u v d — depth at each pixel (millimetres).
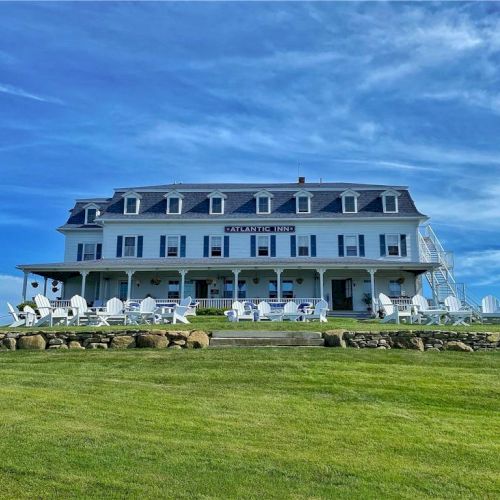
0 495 5012
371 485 5508
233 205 35312
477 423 7754
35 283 33625
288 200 35281
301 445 6594
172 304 28531
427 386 9703
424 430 7344
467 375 10555
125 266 30641
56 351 13242
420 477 5766
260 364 11219
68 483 5301
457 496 5348
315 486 5430
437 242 34688
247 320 21656
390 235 33969
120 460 5898
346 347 13156
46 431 6746
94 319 19141
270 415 7828
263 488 5340
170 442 6508
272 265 30312
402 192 35312
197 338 13258
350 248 34000
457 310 19234
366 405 8523
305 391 9312
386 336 13344
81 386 9438
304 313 21406
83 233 36688
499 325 17750
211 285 33719
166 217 34781
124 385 9562
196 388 9430
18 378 10047
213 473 5648
